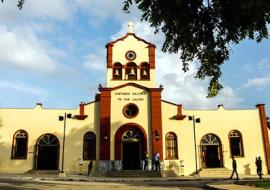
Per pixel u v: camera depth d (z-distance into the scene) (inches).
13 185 789.2
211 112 1387.8
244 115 1393.9
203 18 530.9
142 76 1384.1
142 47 1416.1
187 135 1352.1
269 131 1393.9
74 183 903.7
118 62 1395.2
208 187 784.3
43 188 747.4
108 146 1293.1
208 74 576.1
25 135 1321.4
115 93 1353.3
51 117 1341.0
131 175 1218.0
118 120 1328.7
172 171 1298.0
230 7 493.7
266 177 1194.0
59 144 1317.7
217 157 1364.4
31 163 1298.0
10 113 1332.4
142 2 514.3
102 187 792.3
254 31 515.8
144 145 1302.9
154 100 1342.3
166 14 518.6
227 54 562.9
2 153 1295.5
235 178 1149.7
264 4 460.8
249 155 1360.7
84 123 1342.3
